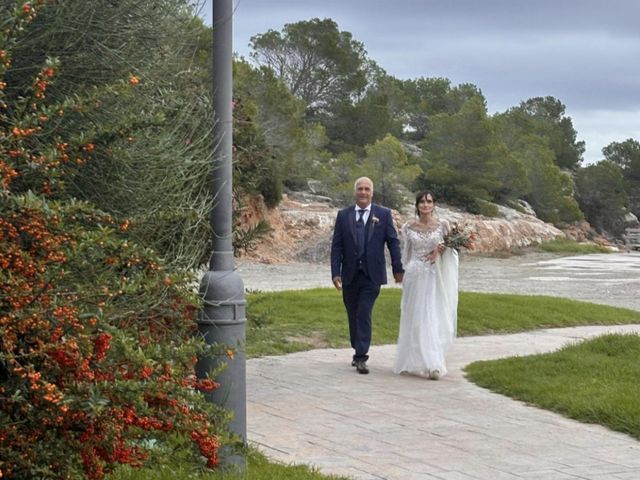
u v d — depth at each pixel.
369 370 11.07
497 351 13.10
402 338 10.76
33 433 4.33
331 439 7.51
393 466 6.70
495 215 58.16
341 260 11.10
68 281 4.46
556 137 100.88
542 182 69.69
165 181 5.67
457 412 8.64
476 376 10.38
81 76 5.41
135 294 5.31
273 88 47.28
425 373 10.71
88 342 4.12
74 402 4.13
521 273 38.12
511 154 65.62
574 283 32.16
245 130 8.39
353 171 52.62
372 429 7.89
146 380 4.50
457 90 97.62
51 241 4.11
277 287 27.47
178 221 5.87
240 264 37.34
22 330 3.98
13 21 4.29
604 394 8.95
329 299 17.55
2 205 4.03
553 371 10.34
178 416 4.71
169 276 4.84
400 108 87.31
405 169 52.22
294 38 72.12
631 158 106.12
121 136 4.67
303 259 40.84
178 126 6.04
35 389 4.00
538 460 6.93
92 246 4.28
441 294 10.73
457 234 10.75
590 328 16.66
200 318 6.02
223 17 6.09
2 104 4.33
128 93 5.09
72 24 5.29
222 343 5.75
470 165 60.12
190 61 6.75
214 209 6.12
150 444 5.39
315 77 72.00
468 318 16.22
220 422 5.00
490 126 61.91
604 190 85.44
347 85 72.50
